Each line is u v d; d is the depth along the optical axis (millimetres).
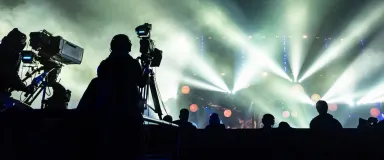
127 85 2414
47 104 4016
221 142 4016
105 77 2430
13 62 3061
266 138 3922
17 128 2479
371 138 3660
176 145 3438
